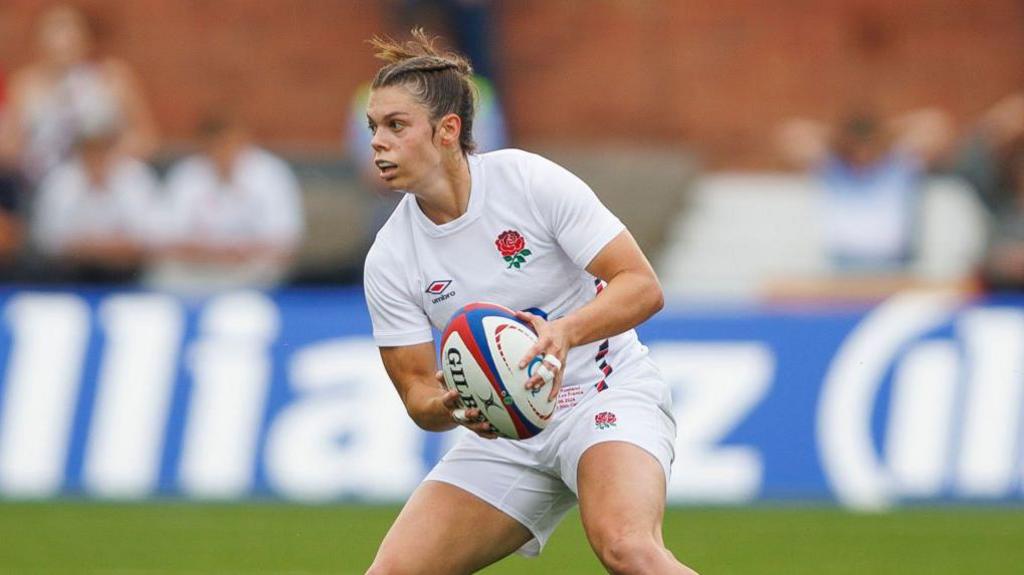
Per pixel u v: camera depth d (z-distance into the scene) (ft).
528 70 182.60
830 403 118.93
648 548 50.29
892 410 118.42
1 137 154.71
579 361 55.52
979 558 95.71
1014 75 185.26
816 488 118.11
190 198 150.30
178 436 121.29
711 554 96.99
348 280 156.66
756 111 183.73
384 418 120.16
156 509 115.34
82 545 100.22
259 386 121.70
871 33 184.96
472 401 51.72
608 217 53.72
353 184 161.27
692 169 171.73
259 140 183.21
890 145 158.71
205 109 182.09
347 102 184.03
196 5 182.39
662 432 55.31
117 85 156.76
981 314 119.03
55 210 150.51
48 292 124.36
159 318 123.34
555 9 182.39
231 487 120.16
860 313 120.16
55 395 122.21
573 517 115.34
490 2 179.83
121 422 121.70
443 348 52.31
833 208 158.61
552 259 54.95
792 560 94.99
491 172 54.44
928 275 158.30
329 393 120.98
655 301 53.16
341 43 184.03
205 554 96.94
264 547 99.55
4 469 121.08
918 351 118.93
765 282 165.07
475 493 56.49
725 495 118.11
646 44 183.42
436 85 52.60
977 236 159.63
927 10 185.26
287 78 183.52
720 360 119.85
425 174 52.95
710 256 167.43
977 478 116.98
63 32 156.15
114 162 151.94
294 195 152.97
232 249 151.23
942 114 184.34
